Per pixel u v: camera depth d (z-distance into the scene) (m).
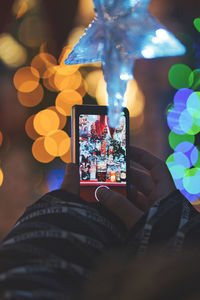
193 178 3.05
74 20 3.65
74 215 0.53
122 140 1.03
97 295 0.27
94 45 0.82
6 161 3.78
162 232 0.52
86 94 4.13
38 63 3.89
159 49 0.82
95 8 0.79
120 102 0.86
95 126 1.02
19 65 3.90
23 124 4.00
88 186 1.00
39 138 4.00
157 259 0.28
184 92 3.59
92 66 4.04
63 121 4.10
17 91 4.00
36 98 4.04
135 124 4.04
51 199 0.56
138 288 0.26
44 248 0.48
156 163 0.85
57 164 3.95
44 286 0.44
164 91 3.90
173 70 3.63
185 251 0.30
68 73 4.00
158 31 0.80
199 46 3.37
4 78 3.96
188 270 0.26
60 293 0.43
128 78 0.83
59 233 0.50
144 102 3.97
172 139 3.68
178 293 0.25
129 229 0.59
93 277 0.30
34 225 0.51
